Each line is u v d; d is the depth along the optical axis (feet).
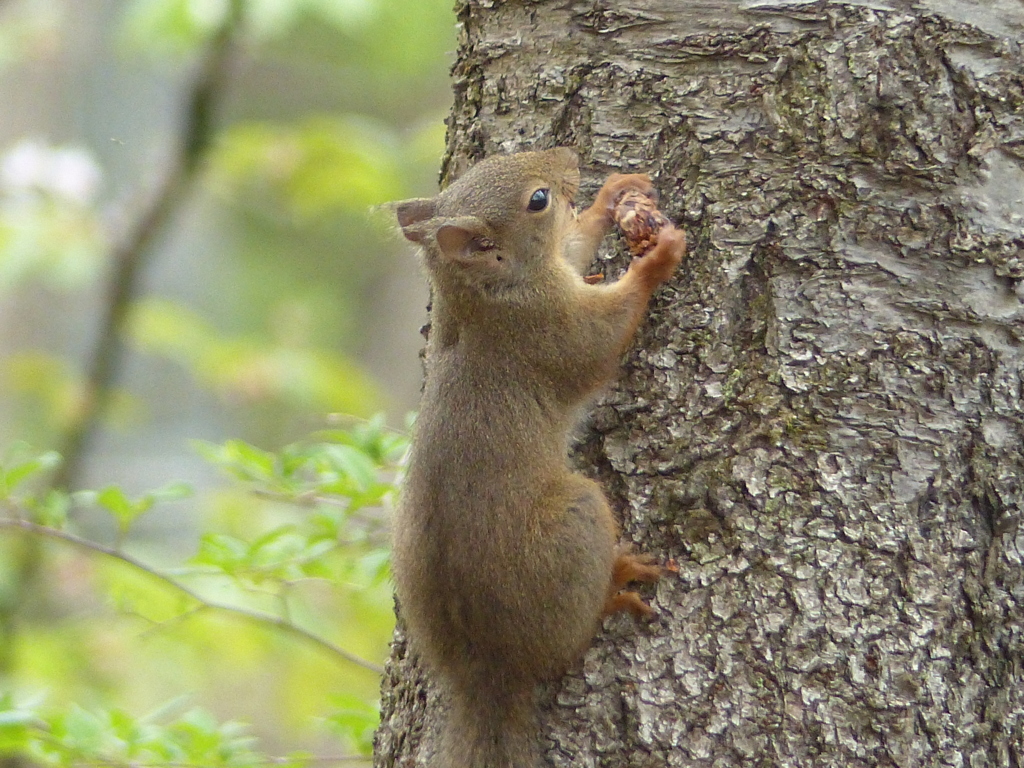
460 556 26.58
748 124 25.41
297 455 36.37
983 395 24.43
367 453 34.78
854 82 24.76
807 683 23.86
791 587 24.13
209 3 60.13
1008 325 24.53
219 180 67.56
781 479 24.44
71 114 93.66
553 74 27.81
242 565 34.47
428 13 93.97
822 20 25.04
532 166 27.99
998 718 23.97
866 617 23.90
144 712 62.49
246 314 105.91
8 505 35.96
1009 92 24.68
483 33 28.99
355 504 32.94
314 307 105.70
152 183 64.49
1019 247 24.54
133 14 62.13
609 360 26.53
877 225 24.63
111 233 64.39
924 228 24.62
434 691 28.12
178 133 64.13
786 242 24.90
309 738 73.05
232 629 50.42
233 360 68.44
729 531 24.63
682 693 24.49
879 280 24.62
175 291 104.58
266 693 73.97
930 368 24.45
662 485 25.35
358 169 66.64
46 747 34.14
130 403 70.69
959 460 24.32
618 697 25.02
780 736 23.85
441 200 30.17
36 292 94.27
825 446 24.38
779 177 25.07
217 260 107.55
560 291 28.02
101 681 57.21
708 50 25.84
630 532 25.52
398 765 28.48
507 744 25.96
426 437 28.32
